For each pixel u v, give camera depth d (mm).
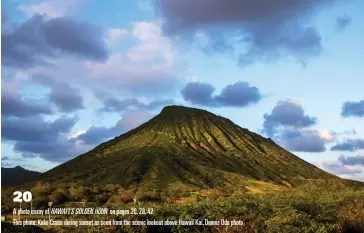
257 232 32719
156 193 121250
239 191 168125
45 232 34188
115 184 170500
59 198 98000
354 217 42156
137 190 146125
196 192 150500
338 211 46406
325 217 40094
